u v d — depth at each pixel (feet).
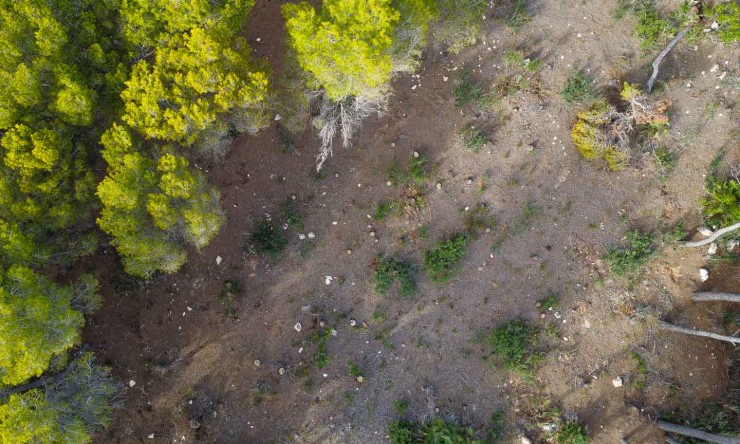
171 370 50.47
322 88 47.91
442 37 49.47
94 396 43.01
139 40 39.29
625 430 50.90
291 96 46.85
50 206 39.78
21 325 34.37
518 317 52.39
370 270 52.31
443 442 49.11
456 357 51.88
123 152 39.01
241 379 50.65
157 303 51.08
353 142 53.11
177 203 40.93
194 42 37.42
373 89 42.29
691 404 51.19
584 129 52.01
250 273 51.65
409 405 51.06
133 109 38.01
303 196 52.54
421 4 40.96
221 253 51.62
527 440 50.47
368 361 51.39
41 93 37.88
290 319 51.47
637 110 51.98
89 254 49.47
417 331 52.01
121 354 50.42
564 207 53.52
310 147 52.85
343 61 38.09
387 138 53.21
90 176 40.19
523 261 52.90
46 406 38.24
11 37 36.50
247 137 52.29
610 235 53.42
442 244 52.01
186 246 51.26
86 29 38.78
